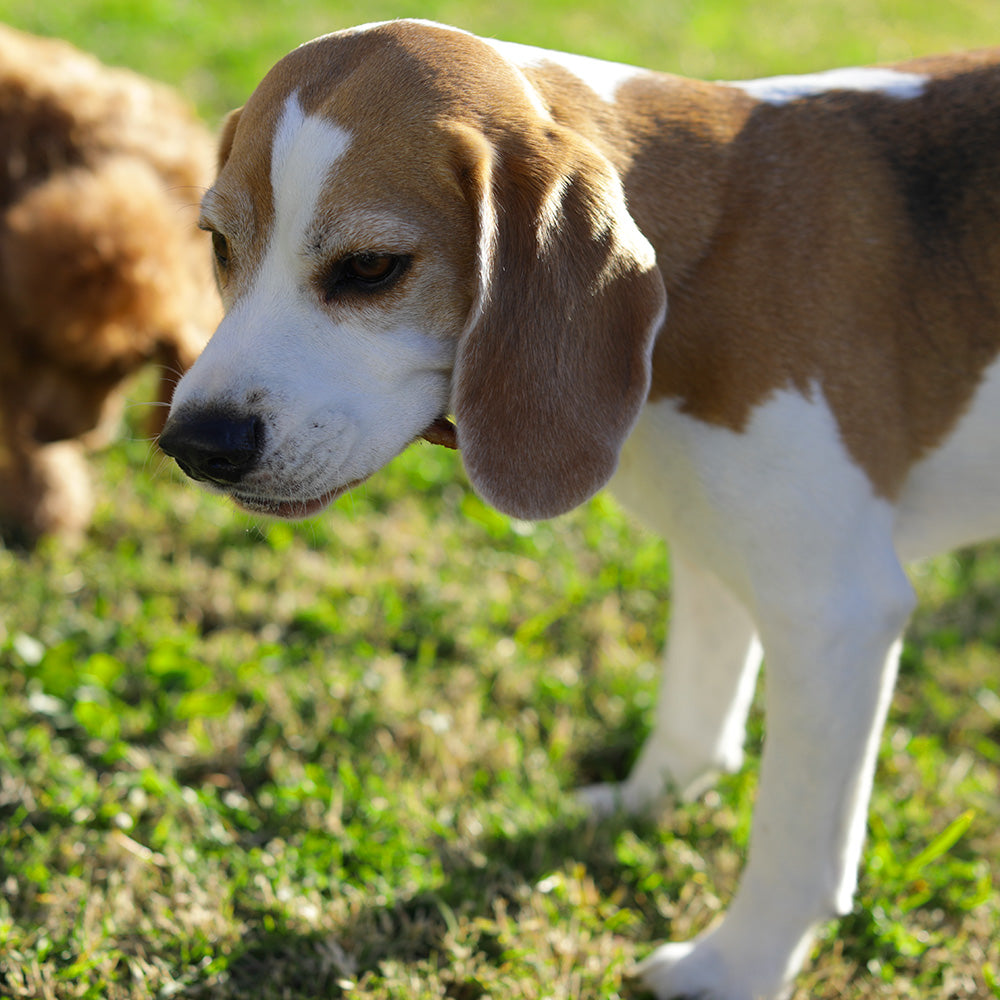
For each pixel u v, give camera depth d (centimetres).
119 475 138
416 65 86
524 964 98
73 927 98
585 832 105
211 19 256
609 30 287
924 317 90
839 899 95
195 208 125
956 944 100
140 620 120
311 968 97
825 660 90
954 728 116
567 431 86
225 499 90
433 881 102
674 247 89
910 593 91
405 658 120
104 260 118
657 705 107
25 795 106
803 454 88
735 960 96
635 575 126
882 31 321
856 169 90
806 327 88
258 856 103
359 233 85
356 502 135
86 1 254
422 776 109
